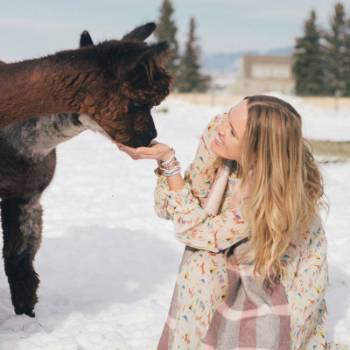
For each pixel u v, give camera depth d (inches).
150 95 96.8
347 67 1974.7
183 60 2073.1
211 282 85.8
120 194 249.6
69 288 136.9
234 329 81.6
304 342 88.4
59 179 276.1
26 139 106.2
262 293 82.7
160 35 1999.3
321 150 375.2
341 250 169.8
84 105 95.6
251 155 80.7
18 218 115.3
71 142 434.3
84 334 106.3
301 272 87.0
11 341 100.8
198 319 85.2
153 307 125.5
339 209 221.3
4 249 116.3
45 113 96.1
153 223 202.8
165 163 84.4
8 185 108.5
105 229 190.1
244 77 3024.1
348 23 1972.2
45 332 107.6
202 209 86.5
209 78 2111.2
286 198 79.7
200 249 89.0
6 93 90.3
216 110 820.0
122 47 94.7
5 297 131.0
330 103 1343.5
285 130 78.6
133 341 106.6
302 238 85.5
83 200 233.5
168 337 90.0
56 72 90.8
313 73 1979.6
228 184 90.1
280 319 80.7
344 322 118.1
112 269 153.7
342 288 139.3
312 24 1971.0
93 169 311.4
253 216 80.4
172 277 148.9
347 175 296.2
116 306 124.9
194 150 395.5
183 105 868.0
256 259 81.7
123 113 97.5
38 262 154.7
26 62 92.6
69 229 186.1
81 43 112.2
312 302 84.9
